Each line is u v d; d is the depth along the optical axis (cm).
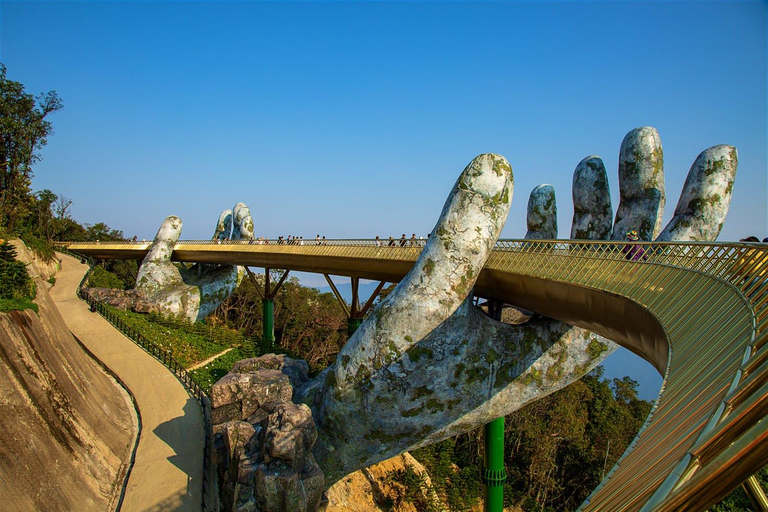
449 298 2331
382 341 2350
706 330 931
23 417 1911
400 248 3067
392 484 3631
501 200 2395
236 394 2430
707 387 685
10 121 5269
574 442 5297
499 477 2770
